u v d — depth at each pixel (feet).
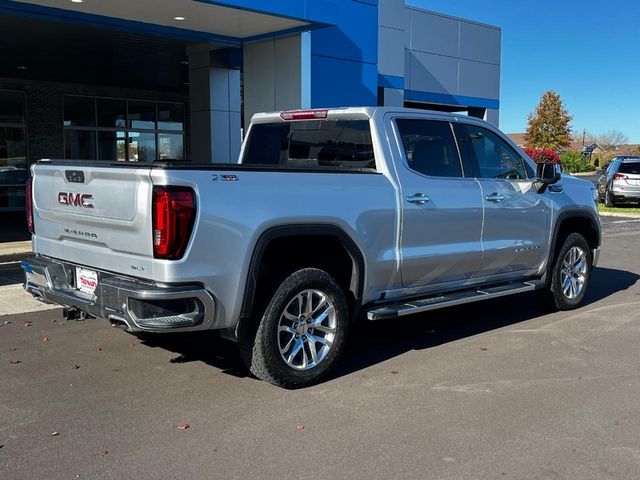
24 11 34.63
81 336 19.93
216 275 14.08
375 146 17.85
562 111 223.71
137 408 14.37
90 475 11.37
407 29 72.38
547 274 23.11
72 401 14.74
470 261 19.81
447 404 14.73
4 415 13.93
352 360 18.06
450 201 18.94
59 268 16.56
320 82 43.55
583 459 12.09
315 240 16.31
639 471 11.64
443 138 19.54
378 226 17.12
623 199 75.00
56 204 16.48
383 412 14.25
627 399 15.08
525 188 21.48
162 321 13.65
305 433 13.15
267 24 38.55
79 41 46.60
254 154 21.56
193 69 49.70
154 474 11.43
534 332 21.01
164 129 76.43
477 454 12.26
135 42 47.09
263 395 15.24
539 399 15.05
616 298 26.45
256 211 14.61
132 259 14.24
